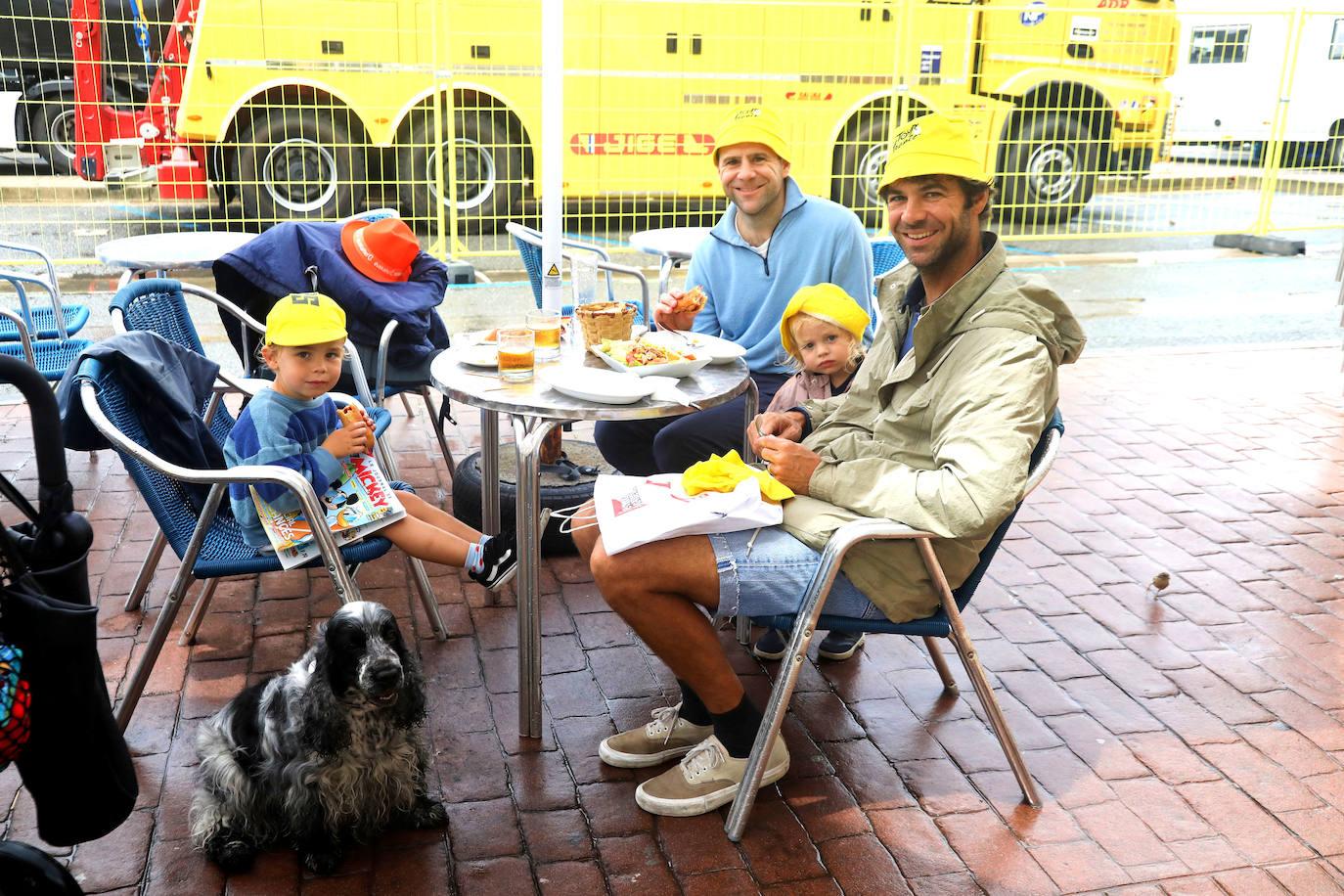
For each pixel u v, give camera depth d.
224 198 9.34
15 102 9.70
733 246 3.93
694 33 9.48
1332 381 6.58
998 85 10.52
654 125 9.64
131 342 3.02
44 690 1.83
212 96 8.93
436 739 3.04
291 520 2.93
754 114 3.63
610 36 9.33
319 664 2.35
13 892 1.98
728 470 2.70
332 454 3.00
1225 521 4.57
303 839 2.52
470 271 8.81
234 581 3.89
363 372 4.07
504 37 9.25
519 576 2.91
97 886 2.46
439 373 3.18
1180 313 8.23
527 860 2.58
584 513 2.94
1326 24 12.38
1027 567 4.14
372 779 2.48
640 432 4.10
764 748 2.63
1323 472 5.13
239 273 4.23
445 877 2.52
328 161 9.44
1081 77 10.74
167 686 3.25
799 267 3.82
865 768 2.96
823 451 2.91
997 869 2.58
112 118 9.49
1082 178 11.30
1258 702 3.28
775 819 2.75
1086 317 8.07
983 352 2.52
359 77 9.13
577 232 10.34
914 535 2.46
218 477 2.71
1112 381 6.52
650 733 2.97
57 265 8.71
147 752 2.93
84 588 1.92
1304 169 12.73
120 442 2.70
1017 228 11.35
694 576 2.57
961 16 10.12
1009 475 2.37
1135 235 11.48
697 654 2.67
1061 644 3.60
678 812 2.74
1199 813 2.78
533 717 3.02
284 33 8.88
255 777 2.50
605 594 2.62
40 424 1.81
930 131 2.51
